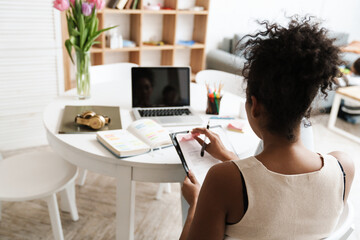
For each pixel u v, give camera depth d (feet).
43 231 5.78
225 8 13.25
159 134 4.39
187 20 12.64
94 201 6.67
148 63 12.51
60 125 4.64
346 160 2.51
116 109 5.36
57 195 6.73
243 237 2.25
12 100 8.11
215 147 3.64
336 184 2.32
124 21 11.35
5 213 6.15
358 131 11.27
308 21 2.27
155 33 12.18
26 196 4.40
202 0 11.99
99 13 10.00
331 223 2.39
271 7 14.42
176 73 5.51
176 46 11.68
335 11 16.49
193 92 6.68
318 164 2.30
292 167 2.20
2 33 7.48
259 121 2.29
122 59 11.90
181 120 5.00
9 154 8.25
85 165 4.17
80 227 5.91
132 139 4.24
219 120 5.23
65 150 4.29
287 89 2.04
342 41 15.25
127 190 4.15
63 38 8.27
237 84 7.58
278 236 2.23
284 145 2.23
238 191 2.13
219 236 2.22
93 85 6.62
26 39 7.77
